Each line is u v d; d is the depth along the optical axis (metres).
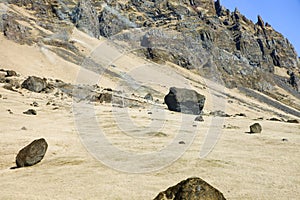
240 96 169.12
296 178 17.28
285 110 188.38
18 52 99.81
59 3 177.50
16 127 31.23
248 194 14.20
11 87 62.09
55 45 121.50
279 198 13.77
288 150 26.12
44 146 19.81
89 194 13.54
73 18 172.75
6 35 108.12
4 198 12.74
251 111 112.94
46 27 141.62
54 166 18.72
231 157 22.11
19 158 18.89
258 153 24.30
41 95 61.03
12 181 15.62
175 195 10.56
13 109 42.41
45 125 33.00
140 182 15.55
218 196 10.49
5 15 121.31
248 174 17.83
